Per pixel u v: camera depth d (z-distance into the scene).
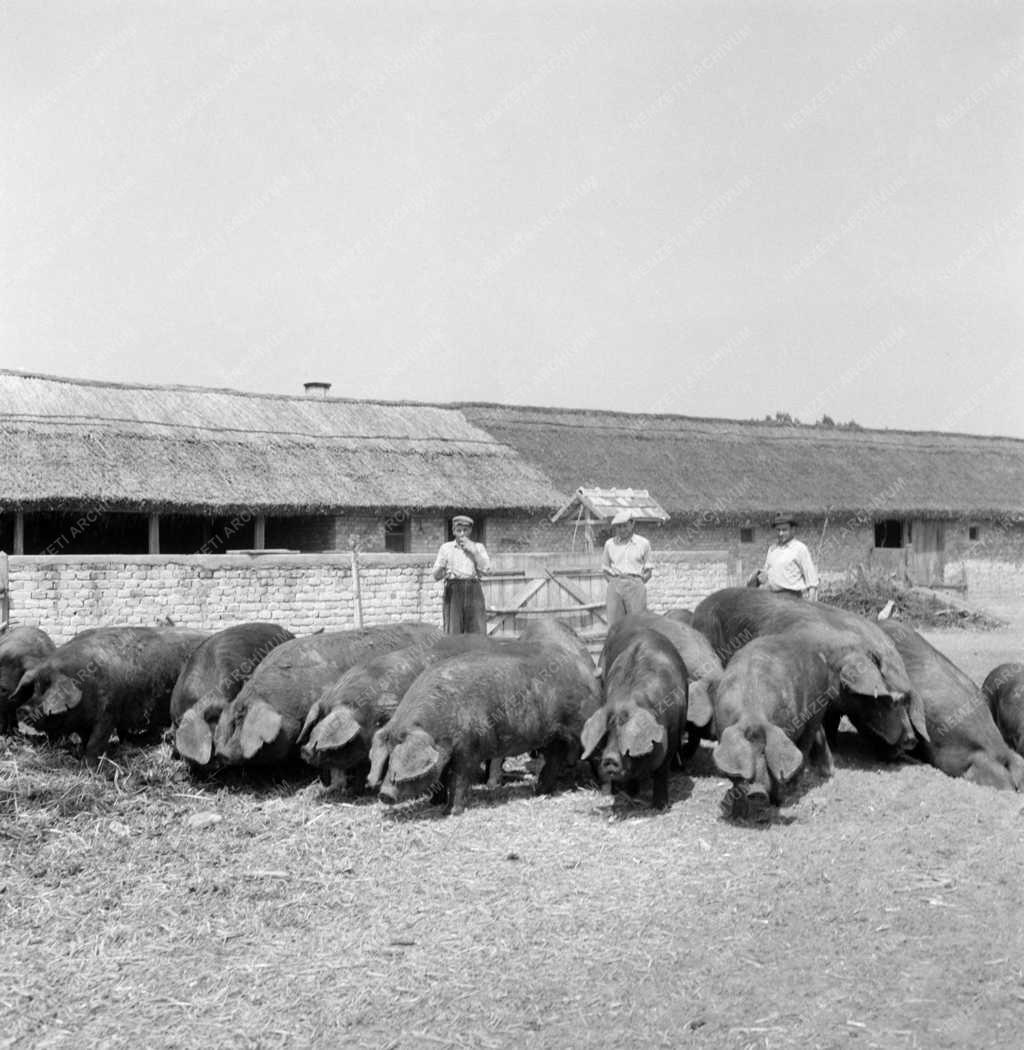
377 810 8.05
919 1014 4.79
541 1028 4.80
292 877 6.70
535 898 6.27
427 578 18.30
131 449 21.56
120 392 24.48
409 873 6.75
